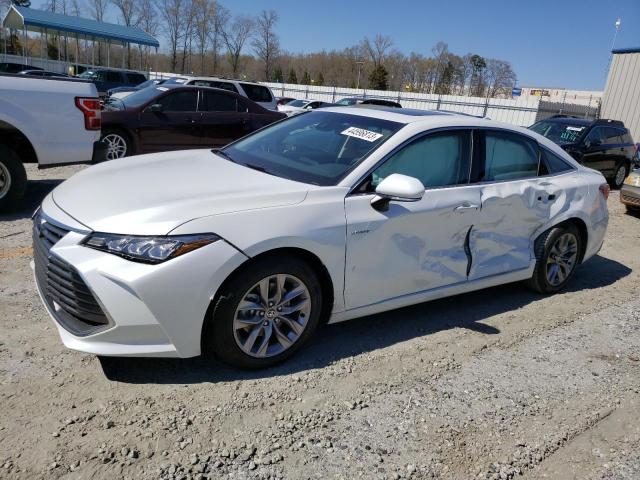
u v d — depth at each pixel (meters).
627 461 2.71
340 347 3.56
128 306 2.64
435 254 3.75
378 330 3.88
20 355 3.06
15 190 5.89
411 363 3.45
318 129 4.04
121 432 2.52
